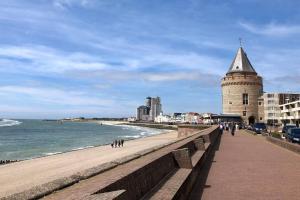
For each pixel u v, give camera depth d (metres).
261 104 107.62
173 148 12.19
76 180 6.03
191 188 10.99
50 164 37.41
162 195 7.65
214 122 100.44
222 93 109.69
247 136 46.81
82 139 97.31
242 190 10.96
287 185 11.75
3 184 25.89
